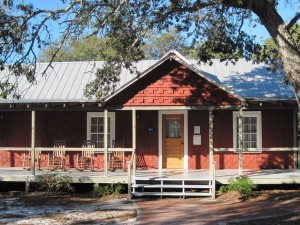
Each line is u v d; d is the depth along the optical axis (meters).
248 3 10.19
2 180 16.86
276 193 15.44
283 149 16.41
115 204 14.51
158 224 11.03
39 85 20.03
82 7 11.84
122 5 12.38
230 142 19.58
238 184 15.66
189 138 19.67
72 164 19.91
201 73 17.25
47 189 16.98
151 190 16.66
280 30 10.05
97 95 14.98
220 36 14.28
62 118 20.08
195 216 12.05
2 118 20.33
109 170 19.11
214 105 17.31
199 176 16.70
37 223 11.34
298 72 9.81
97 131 20.00
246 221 10.97
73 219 11.85
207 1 12.41
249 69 21.05
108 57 14.12
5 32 11.20
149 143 19.70
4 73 21.05
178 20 13.95
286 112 19.44
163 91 17.56
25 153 20.19
